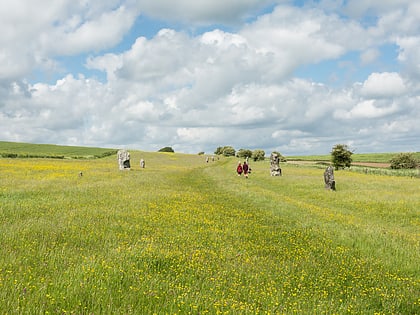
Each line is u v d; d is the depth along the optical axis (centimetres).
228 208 2206
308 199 3011
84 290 701
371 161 12712
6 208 1664
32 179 3319
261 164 9306
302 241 1443
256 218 1930
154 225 1498
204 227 1555
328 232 1623
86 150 12694
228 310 682
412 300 883
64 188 2600
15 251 956
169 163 9062
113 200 2097
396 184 3950
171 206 2012
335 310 759
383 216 2278
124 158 5522
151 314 646
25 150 11519
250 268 998
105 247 1075
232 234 1448
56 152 11600
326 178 3534
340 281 990
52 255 940
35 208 1717
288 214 2083
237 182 4112
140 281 791
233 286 843
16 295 648
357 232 1628
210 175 5250
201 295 753
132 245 1098
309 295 854
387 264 1179
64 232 1244
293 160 14038
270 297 798
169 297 725
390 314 797
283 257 1177
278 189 3694
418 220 2148
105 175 4156
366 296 895
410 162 8619
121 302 675
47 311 593
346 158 8169
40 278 756
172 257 1012
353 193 3216
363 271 1095
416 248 1398
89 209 1734
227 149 15612
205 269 942
